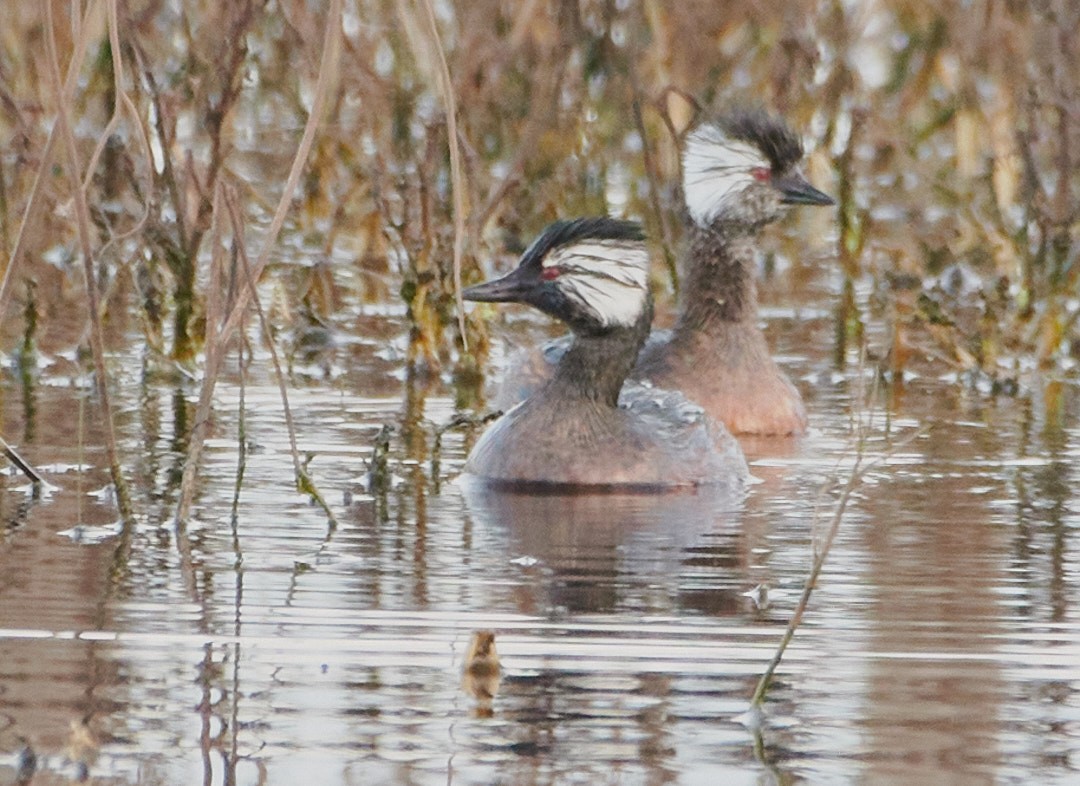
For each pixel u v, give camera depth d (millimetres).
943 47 19469
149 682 8938
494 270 19516
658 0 19469
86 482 12977
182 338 17281
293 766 8000
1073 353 19266
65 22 16859
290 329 18609
